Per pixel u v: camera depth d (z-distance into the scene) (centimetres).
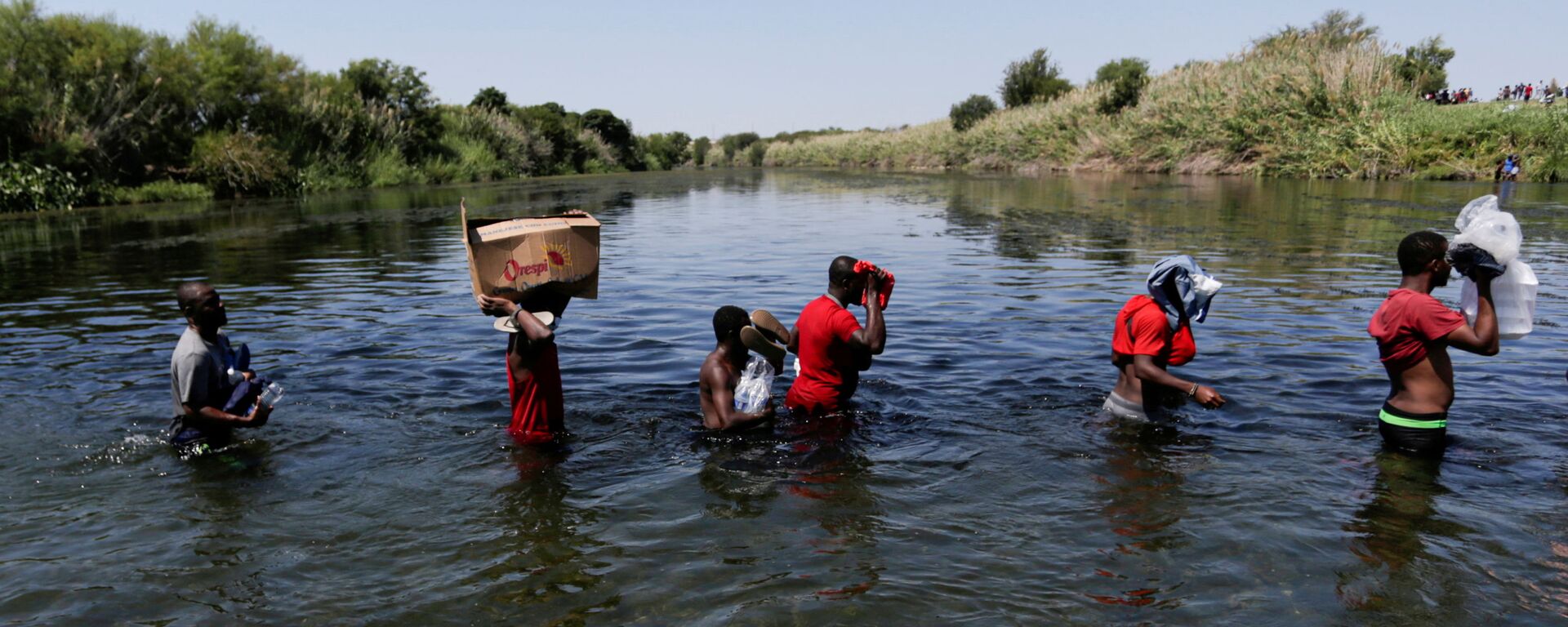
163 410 536
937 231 1631
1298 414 506
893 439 479
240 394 472
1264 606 300
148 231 1855
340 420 519
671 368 636
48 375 618
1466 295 454
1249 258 1167
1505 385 546
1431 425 436
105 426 506
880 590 313
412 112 5147
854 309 857
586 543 356
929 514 380
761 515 381
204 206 2800
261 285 1059
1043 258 1214
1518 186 2516
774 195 3048
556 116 7306
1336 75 3394
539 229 483
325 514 388
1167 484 407
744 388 501
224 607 309
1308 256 1185
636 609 304
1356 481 407
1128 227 1633
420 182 4728
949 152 6188
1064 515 376
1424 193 2292
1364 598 304
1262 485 404
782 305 900
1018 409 527
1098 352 662
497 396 566
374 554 349
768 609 301
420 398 561
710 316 828
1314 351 646
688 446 475
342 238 1666
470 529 371
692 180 5034
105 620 300
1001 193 2858
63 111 2891
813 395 526
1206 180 3334
